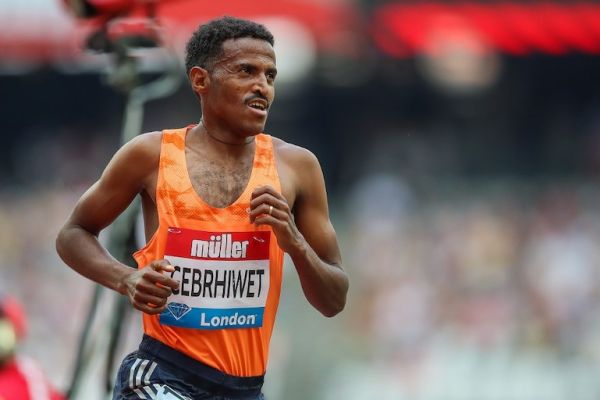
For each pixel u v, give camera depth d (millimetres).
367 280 57094
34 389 22312
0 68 68688
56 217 62812
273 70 15148
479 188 66812
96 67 66312
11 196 67750
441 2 66562
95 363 23562
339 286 15586
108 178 15445
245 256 15203
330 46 66062
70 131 73250
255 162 15461
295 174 15648
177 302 15141
